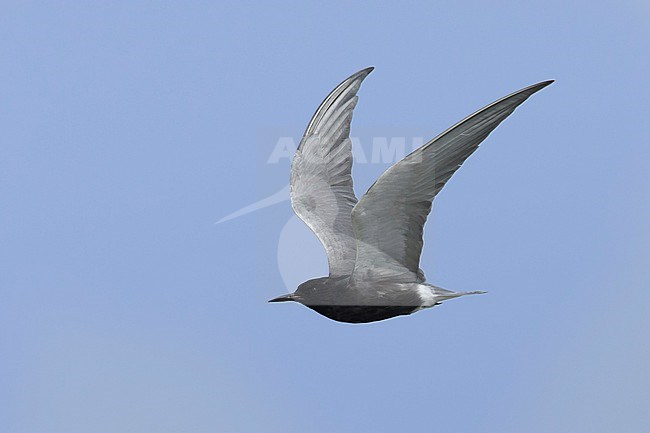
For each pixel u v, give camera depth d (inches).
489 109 471.5
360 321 546.6
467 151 482.9
